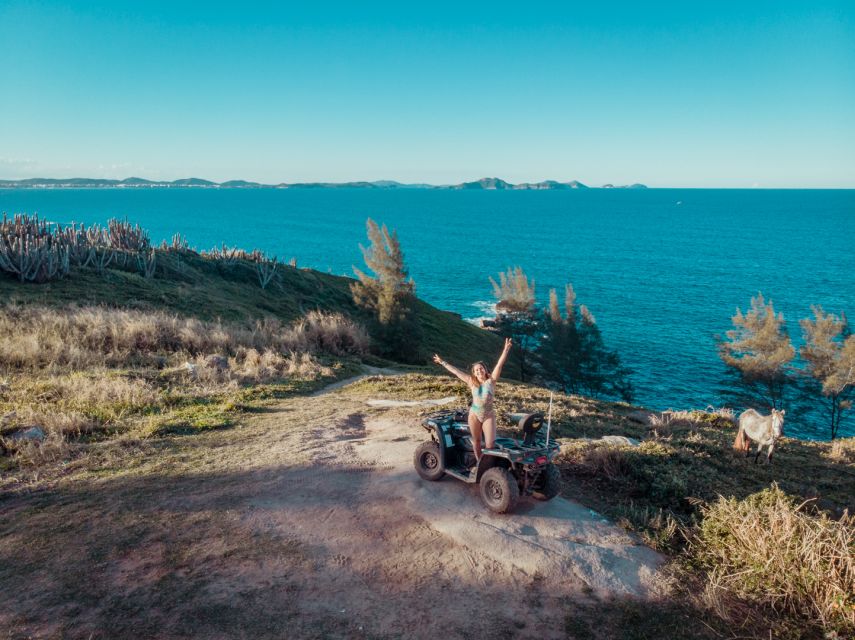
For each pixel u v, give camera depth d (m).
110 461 8.76
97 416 11.47
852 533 5.86
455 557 5.82
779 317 39.38
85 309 22.64
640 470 8.35
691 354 55.69
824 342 37.72
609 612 5.07
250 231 183.38
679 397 44.72
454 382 18.67
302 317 36.44
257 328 25.69
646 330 64.56
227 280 41.09
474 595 5.20
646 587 5.51
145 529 6.30
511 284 49.91
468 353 45.22
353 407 13.78
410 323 38.09
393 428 11.23
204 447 9.70
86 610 4.75
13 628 4.48
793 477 10.37
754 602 5.34
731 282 94.75
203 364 17.55
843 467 11.66
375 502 7.16
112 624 4.56
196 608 4.81
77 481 7.84
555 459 9.01
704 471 9.06
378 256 37.94
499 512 6.71
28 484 7.70
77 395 12.73
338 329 28.28
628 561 5.93
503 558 5.82
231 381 16.39
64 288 27.55
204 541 6.03
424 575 5.48
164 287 32.94
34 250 27.30
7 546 5.87
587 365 45.38
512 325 49.34
